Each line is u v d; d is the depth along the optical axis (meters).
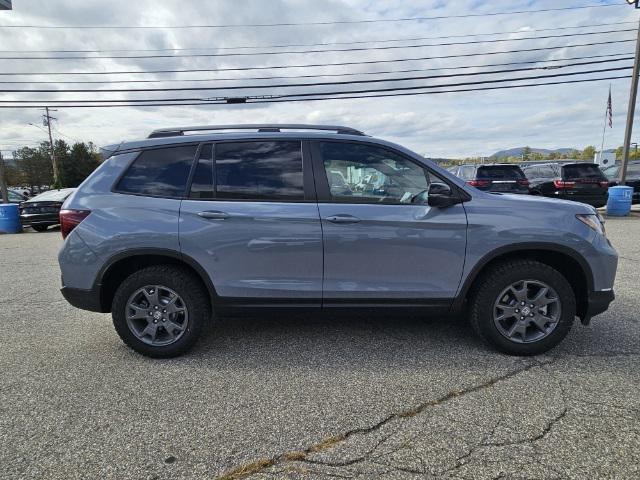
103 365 3.46
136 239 3.40
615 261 3.46
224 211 3.39
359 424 2.61
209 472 2.21
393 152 3.51
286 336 3.99
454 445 2.39
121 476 2.19
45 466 2.26
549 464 2.22
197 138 3.56
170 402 2.89
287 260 3.43
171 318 3.54
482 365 3.35
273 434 2.52
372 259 3.43
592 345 3.70
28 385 3.14
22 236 13.20
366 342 3.83
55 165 53.34
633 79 15.48
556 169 14.20
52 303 5.30
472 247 3.40
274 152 3.52
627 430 2.49
